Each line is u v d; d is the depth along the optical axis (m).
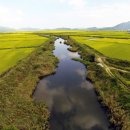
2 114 28.17
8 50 77.19
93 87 44.59
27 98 36.00
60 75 52.91
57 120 30.94
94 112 33.44
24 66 51.28
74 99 38.31
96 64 58.25
